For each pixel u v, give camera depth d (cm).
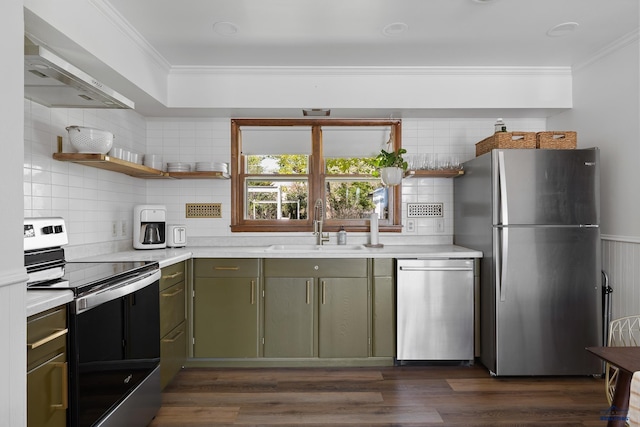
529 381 282
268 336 310
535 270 281
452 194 374
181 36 272
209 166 347
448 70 332
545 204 281
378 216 378
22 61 119
